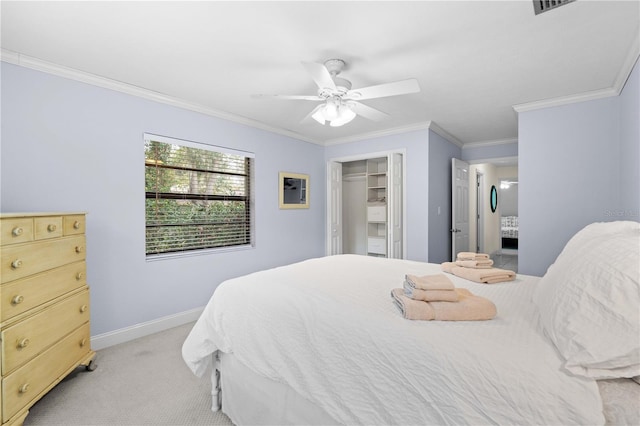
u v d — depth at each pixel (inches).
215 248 138.6
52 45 80.5
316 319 54.6
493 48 82.1
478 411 34.9
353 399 45.6
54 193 91.9
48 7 64.6
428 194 156.3
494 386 34.9
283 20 69.6
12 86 84.4
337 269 88.0
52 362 72.1
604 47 81.7
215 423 66.9
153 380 83.0
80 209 97.1
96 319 100.3
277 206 164.4
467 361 37.9
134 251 109.9
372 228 211.2
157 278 116.3
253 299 66.5
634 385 32.5
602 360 32.5
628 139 97.1
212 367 71.1
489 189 296.0
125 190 107.5
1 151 82.9
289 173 170.4
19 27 72.1
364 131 170.6
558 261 57.5
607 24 71.2
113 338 103.7
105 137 102.7
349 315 52.2
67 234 78.7
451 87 108.4
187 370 88.2
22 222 65.1
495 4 64.2
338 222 199.2
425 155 156.3
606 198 111.2
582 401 31.0
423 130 156.4
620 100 106.4
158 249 119.3
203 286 131.3
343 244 234.4
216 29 73.2
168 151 122.0
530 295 63.5
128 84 106.2
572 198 117.2
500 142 191.0
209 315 71.4
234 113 138.2
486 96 117.1
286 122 152.7
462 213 191.6
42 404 72.5
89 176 99.0
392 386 42.5
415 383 40.5
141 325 111.3
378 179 205.6
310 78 101.6
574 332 35.9
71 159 95.2
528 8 65.6
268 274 80.1
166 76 100.0
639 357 31.5
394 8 65.3
